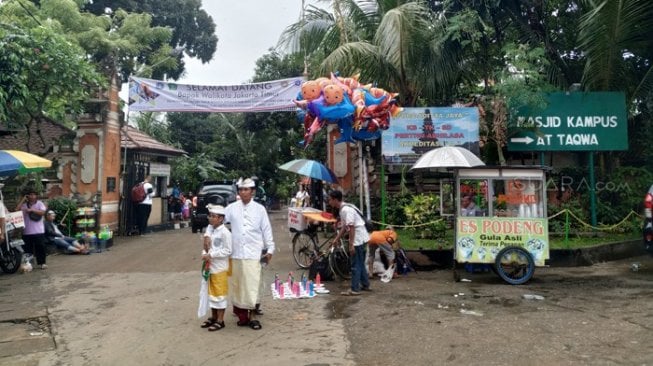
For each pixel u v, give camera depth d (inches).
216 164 1198.9
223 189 742.5
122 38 998.4
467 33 479.5
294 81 535.8
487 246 324.8
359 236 298.2
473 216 333.1
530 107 459.8
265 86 537.0
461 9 530.0
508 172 327.3
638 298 273.1
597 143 467.5
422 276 351.3
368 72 482.9
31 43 466.6
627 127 507.5
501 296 285.0
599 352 188.1
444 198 480.1
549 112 468.8
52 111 693.9
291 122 1085.8
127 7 1141.7
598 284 313.4
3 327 237.8
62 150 605.3
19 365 186.5
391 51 463.8
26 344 210.8
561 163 554.3
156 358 190.7
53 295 300.5
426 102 539.8
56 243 461.7
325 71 465.7
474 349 194.2
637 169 491.5
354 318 241.8
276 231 660.1
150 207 656.4
